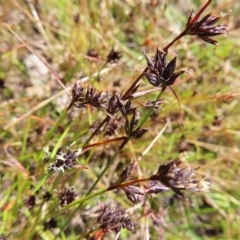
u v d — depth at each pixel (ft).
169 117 1.18
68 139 1.09
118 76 1.20
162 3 1.45
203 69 1.38
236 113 1.40
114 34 1.39
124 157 1.18
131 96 0.77
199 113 1.37
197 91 1.22
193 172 0.68
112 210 0.85
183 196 0.68
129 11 1.39
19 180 1.03
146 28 1.40
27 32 1.37
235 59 1.47
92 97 0.79
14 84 1.25
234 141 1.40
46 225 0.94
